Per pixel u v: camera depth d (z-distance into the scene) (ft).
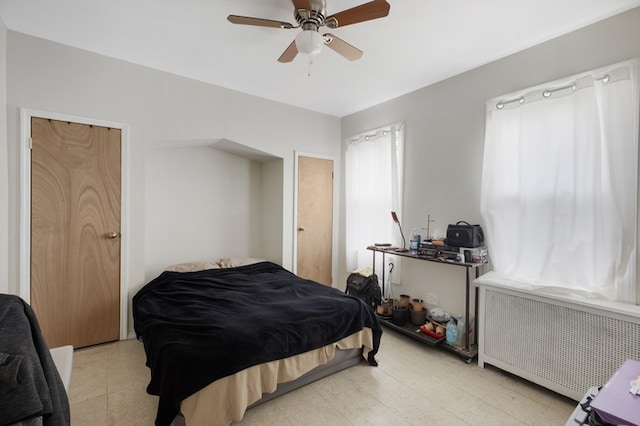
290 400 6.36
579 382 6.15
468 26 6.99
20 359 3.17
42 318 7.88
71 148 8.15
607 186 6.38
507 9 6.37
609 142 6.37
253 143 11.52
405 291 10.93
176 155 11.44
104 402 6.20
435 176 10.05
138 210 9.20
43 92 7.75
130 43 7.95
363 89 10.77
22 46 7.48
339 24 5.91
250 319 6.33
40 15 6.76
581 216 6.73
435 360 8.18
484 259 8.32
